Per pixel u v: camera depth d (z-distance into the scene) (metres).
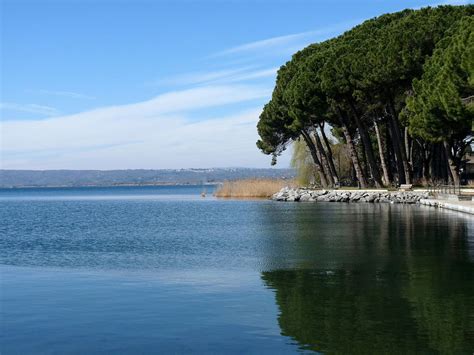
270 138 84.56
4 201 115.44
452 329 12.31
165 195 142.88
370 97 63.88
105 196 146.12
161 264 21.91
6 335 12.30
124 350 11.27
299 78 68.50
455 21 57.78
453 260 21.50
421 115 55.03
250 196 91.38
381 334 12.02
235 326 12.72
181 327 12.70
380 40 61.22
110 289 17.00
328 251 24.64
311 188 81.88
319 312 13.80
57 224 46.47
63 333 12.41
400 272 19.08
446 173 76.81
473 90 49.53
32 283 18.19
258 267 20.64
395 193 63.22
